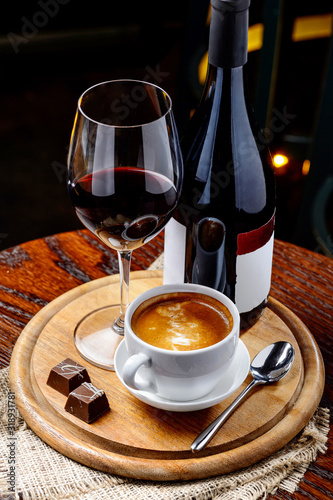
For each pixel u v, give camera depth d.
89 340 0.77
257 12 1.37
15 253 0.89
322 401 0.73
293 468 0.67
